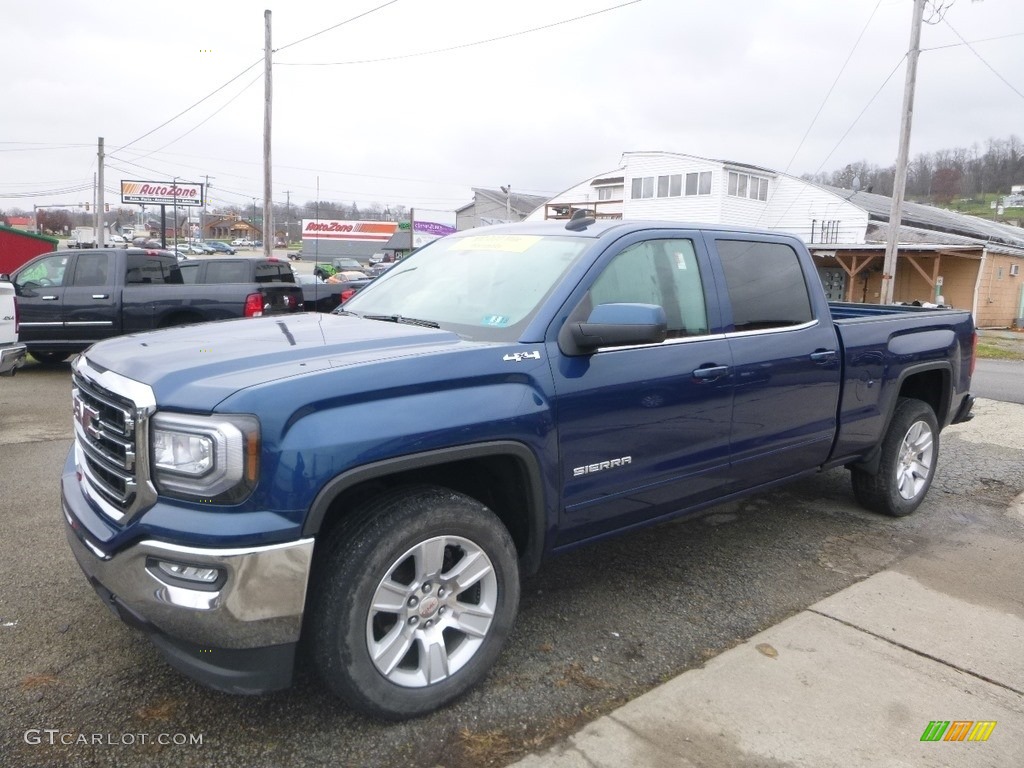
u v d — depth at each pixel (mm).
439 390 2775
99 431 2754
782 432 4145
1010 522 5211
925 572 4301
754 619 3682
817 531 4918
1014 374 14500
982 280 31219
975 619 3732
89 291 10656
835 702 2990
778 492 5727
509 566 2986
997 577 4258
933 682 3156
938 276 32156
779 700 2988
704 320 3789
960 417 5730
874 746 2734
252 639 2430
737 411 3855
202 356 2764
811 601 3895
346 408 2564
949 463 6746
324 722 2775
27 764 2514
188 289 10883
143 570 2461
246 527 2373
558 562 4320
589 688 3053
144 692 2930
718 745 2713
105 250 10828
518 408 2936
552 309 3197
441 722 2803
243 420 2385
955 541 4809
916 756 2689
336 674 2590
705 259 3883
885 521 5141
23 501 5051
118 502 2617
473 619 2922
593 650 3350
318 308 14258
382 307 3914
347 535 2613
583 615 3676
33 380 10320
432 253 4309
